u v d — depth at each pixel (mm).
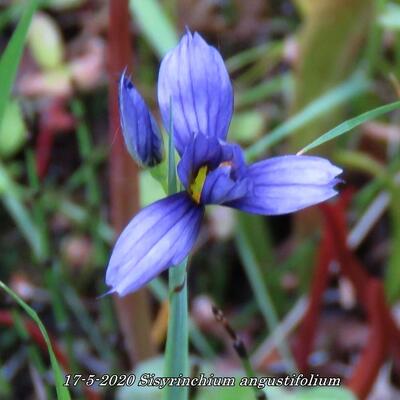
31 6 141
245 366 144
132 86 126
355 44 202
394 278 212
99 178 253
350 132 240
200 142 125
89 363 214
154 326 220
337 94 203
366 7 196
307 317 192
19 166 238
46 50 234
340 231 185
